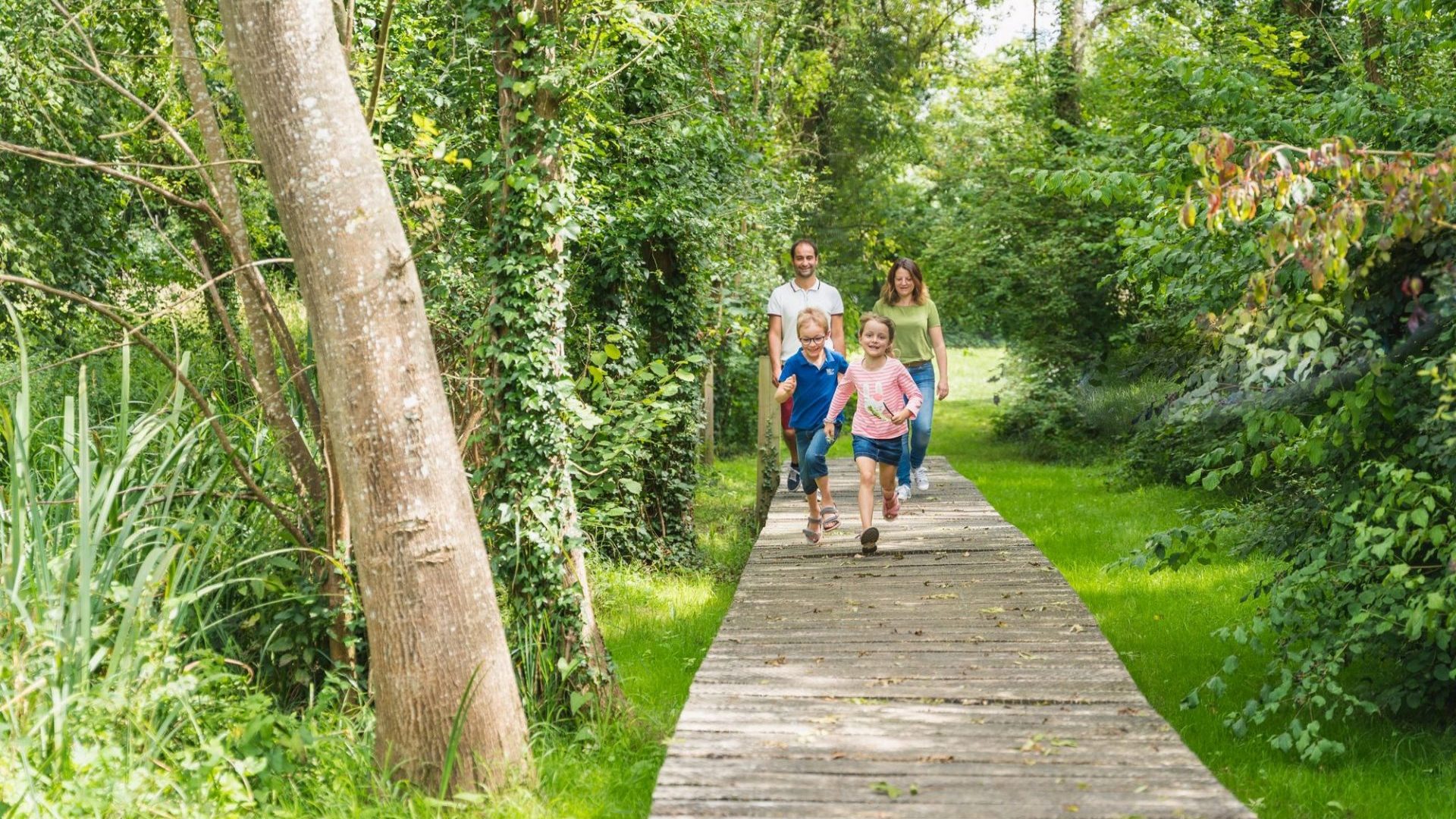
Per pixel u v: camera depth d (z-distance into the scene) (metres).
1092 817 3.40
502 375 5.81
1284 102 6.31
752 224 13.34
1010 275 17.73
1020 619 5.86
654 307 10.12
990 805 3.50
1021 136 18.88
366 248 4.37
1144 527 11.30
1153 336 14.62
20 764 4.03
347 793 4.54
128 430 5.40
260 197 10.97
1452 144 4.15
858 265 23.73
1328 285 5.09
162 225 12.09
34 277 10.15
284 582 5.80
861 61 23.00
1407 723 5.54
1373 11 6.04
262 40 4.22
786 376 7.98
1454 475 4.94
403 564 4.49
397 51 7.76
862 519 7.41
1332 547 5.32
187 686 4.46
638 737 5.47
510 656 5.25
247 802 4.35
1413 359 4.99
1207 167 4.39
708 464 16.31
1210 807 3.46
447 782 4.51
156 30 9.89
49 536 5.29
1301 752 4.83
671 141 9.48
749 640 5.53
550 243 5.82
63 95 9.97
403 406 4.46
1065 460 17.45
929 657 5.19
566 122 6.16
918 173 27.58
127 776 4.15
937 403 27.44
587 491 6.82
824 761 3.90
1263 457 5.33
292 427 5.81
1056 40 18.97
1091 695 4.61
